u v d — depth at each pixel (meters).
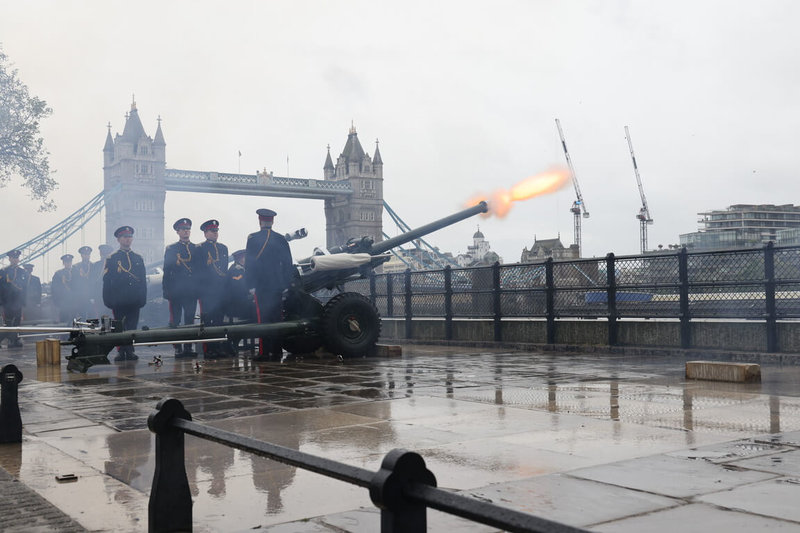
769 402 7.23
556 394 8.14
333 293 22.25
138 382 10.62
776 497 3.91
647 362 12.06
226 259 15.98
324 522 3.80
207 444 5.84
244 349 16.47
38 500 4.37
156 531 3.51
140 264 15.30
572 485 4.26
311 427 6.47
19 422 6.12
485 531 3.61
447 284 17.92
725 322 12.62
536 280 15.80
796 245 11.58
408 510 1.85
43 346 13.95
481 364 12.27
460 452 5.27
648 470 4.56
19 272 22.23
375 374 10.92
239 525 3.79
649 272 13.68
